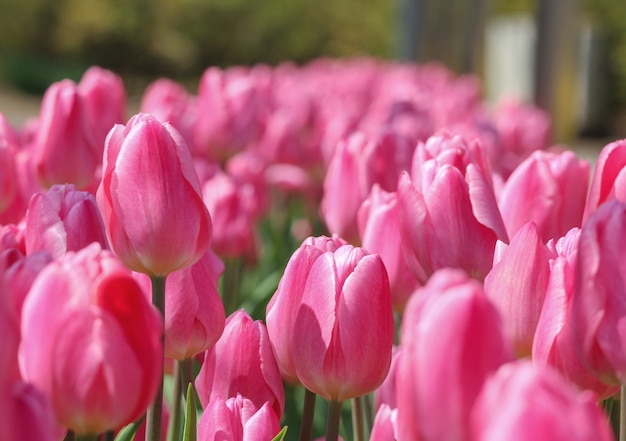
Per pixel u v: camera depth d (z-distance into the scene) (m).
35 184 1.17
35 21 12.05
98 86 1.29
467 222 0.84
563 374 0.71
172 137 0.77
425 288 0.60
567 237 0.79
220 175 1.43
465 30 3.97
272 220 2.02
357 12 11.17
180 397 0.89
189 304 0.81
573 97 3.71
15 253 0.72
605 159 0.79
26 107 10.35
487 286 0.77
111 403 0.64
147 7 12.09
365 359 0.76
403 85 2.90
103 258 0.65
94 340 0.64
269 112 2.35
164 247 0.77
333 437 0.78
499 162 1.74
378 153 1.11
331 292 0.76
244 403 0.80
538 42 3.65
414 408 0.59
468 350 0.58
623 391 0.69
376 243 0.93
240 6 11.88
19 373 0.65
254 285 1.67
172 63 12.36
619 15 9.06
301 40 11.52
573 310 0.69
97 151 1.15
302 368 0.77
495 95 6.33
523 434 0.54
